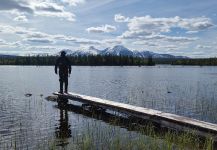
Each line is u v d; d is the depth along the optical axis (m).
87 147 13.30
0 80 61.22
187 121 15.66
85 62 195.00
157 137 14.53
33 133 16.31
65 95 26.84
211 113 22.28
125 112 20.00
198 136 14.55
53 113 22.16
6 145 14.16
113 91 38.88
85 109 24.11
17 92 36.53
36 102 27.41
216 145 13.59
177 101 28.73
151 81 59.31
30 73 95.38
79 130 16.86
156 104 27.00
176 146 13.25
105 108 22.00
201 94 34.97
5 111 22.72
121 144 13.67
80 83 53.22
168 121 16.47
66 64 27.91
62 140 14.86
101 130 16.61
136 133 15.91
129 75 83.50
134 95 33.97
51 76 77.19
